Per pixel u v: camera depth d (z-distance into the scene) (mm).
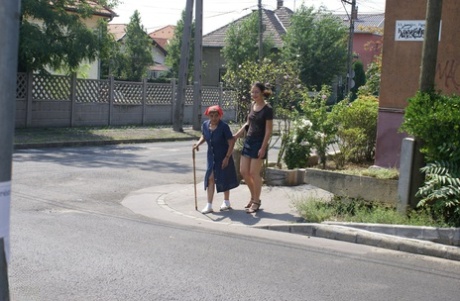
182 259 7004
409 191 8656
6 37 3014
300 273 6660
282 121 13008
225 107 31922
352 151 13078
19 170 13242
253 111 9609
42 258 6777
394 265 7133
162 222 9000
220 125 9680
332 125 12641
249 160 9617
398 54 11477
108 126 25156
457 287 6398
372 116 13562
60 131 21891
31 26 20859
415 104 8531
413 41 11312
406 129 8594
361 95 16578
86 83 24406
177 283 6148
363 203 9352
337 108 13758
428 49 8656
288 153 12336
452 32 10836
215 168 9703
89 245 7414
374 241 7969
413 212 8438
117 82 25891
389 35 11555
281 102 12914
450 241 7773
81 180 12492
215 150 9695
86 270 6434
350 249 7797
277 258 7230
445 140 8242
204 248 7543
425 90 8734
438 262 7332
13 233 7789
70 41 21672
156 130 24719
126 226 8578
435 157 8359
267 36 47312
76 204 10062
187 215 9602
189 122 30125
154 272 6469
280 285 6211
